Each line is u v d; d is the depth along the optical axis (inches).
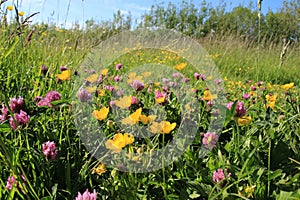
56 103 34.9
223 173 28.7
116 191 27.2
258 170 29.5
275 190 28.0
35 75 53.6
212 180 29.0
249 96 60.7
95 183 30.5
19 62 55.6
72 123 38.8
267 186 28.7
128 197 26.4
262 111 48.7
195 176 30.8
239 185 29.4
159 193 29.5
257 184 28.2
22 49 55.4
